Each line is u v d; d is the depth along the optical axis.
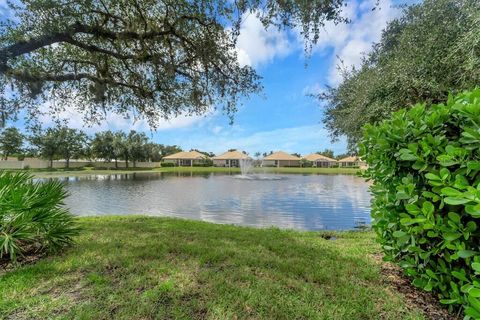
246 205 10.56
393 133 2.22
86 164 40.97
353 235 4.86
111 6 4.89
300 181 22.78
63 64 5.48
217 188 16.72
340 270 2.79
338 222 7.68
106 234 4.19
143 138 41.50
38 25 3.99
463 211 1.63
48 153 31.61
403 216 2.06
